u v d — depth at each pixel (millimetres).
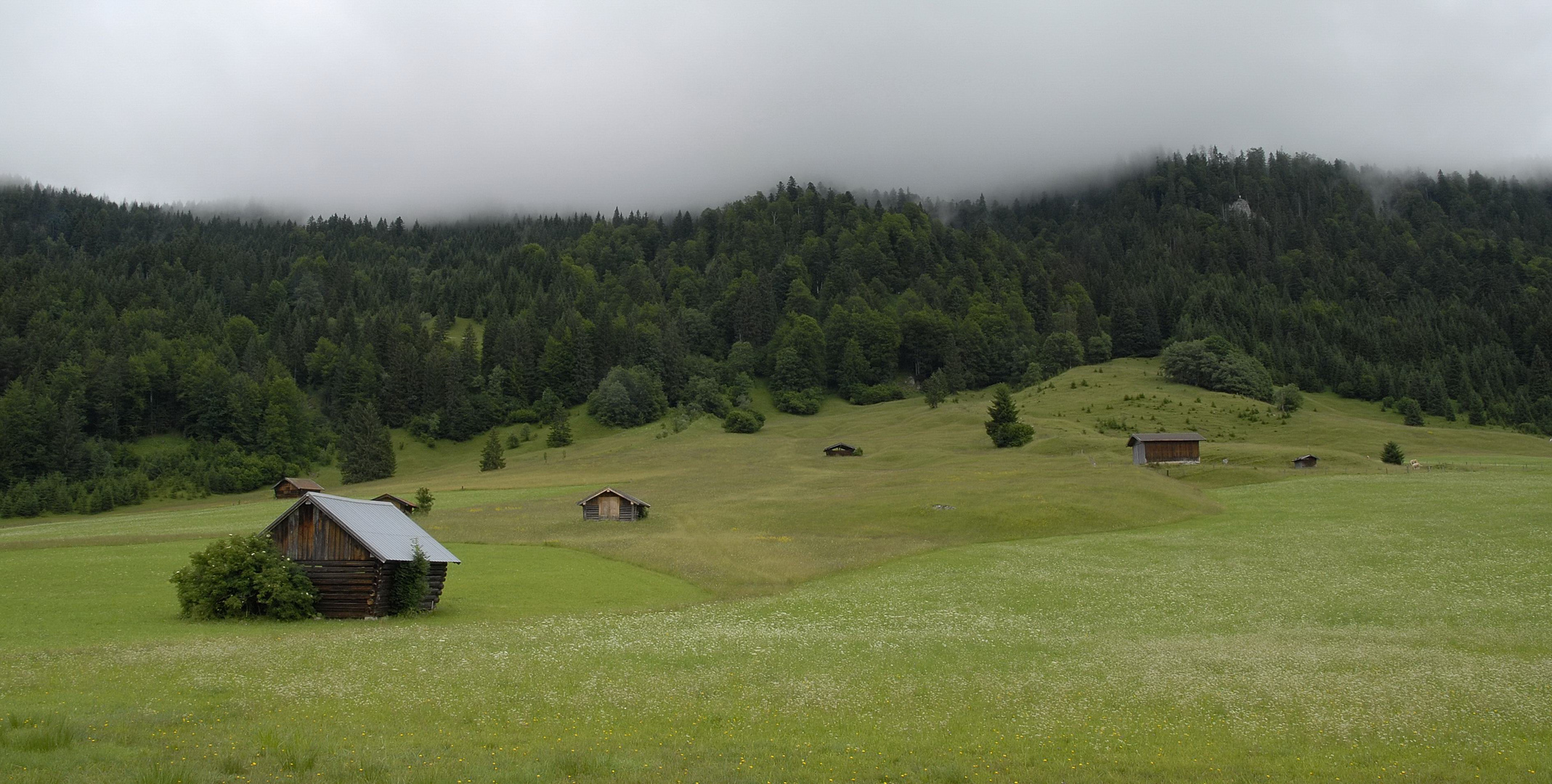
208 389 194750
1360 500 78938
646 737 21344
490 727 21766
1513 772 19266
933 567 57094
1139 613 42344
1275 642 34281
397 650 30625
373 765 17938
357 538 41438
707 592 52656
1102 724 23047
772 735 21812
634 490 117812
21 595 44531
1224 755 20672
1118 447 134250
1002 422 153125
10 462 159750
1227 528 69750
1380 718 23203
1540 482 84625
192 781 16438
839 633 36406
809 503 93812
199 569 40125
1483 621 38688
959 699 25484
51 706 21703
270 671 26578
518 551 67750
